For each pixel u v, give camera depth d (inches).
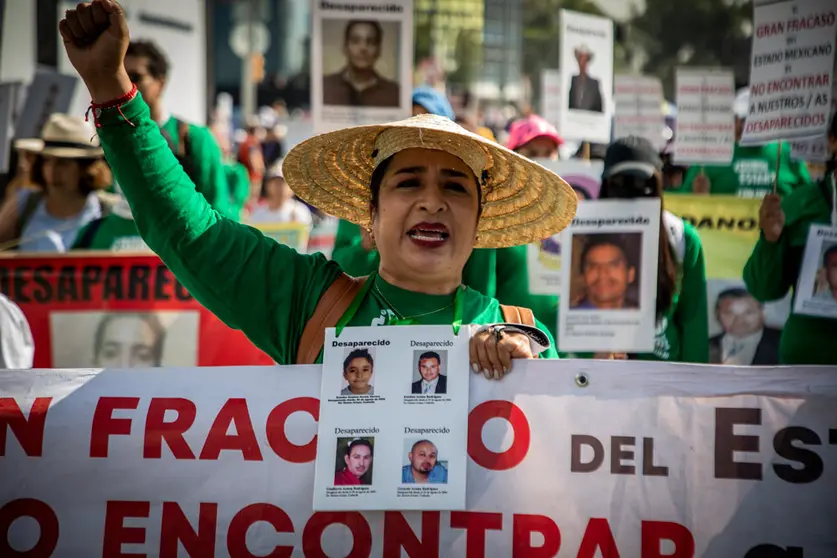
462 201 124.2
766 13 207.2
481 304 128.3
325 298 126.7
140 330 239.6
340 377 120.7
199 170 260.2
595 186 220.2
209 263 123.6
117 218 265.4
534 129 277.7
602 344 196.2
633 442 120.0
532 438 120.3
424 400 119.4
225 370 124.7
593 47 247.6
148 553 122.4
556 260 220.2
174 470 123.3
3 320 197.2
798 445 118.9
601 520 119.2
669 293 226.1
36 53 381.7
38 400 125.6
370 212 138.1
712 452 119.6
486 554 118.6
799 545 117.8
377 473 118.3
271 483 121.8
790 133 204.2
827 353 223.8
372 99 225.1
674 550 118.6
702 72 274.7
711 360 259.6
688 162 276.1
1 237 282.2
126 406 125.1
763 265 236.5
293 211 426.6
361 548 119.3
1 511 123.9
